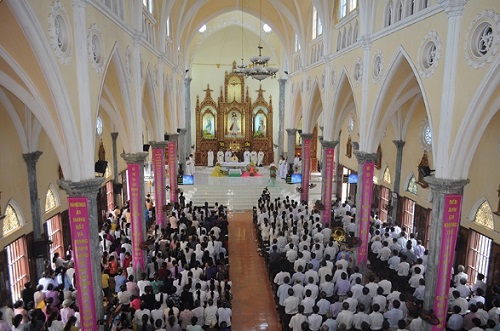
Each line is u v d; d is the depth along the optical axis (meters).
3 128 11.74
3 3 5.80
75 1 7.79
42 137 14.08
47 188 14.54
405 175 18.38
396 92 12.11
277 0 21.31
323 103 18.27
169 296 10.19
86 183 8.27
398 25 10.61
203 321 9.71
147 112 16.73
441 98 8.52
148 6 15.13
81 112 8.20
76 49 7.94
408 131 18.09
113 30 10.20
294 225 16.53
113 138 21.20
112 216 18.42
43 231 13.76
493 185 12.41
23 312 8.99
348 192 25.42
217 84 34.25
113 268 12.49
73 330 8.70
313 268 12.38
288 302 10.09
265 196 22.16
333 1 16.58
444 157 8.52
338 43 16.12
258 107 34.38
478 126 7.93
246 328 11.14
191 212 18.88
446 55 8.29
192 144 34.97
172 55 21.23
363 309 9.08
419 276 11.41
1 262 11.46
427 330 9.15
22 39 6.48
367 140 12.91
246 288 13.70
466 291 10.69
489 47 7.22
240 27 32.56
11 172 12.18
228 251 17.20
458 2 7.93
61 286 10.95
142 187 13.06
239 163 30.41
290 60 25.75
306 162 21.89
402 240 14.45
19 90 7.60
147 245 13.04
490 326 8.73
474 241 13.43
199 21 25.58
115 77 11.16
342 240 14.01
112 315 9.82
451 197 8.59
